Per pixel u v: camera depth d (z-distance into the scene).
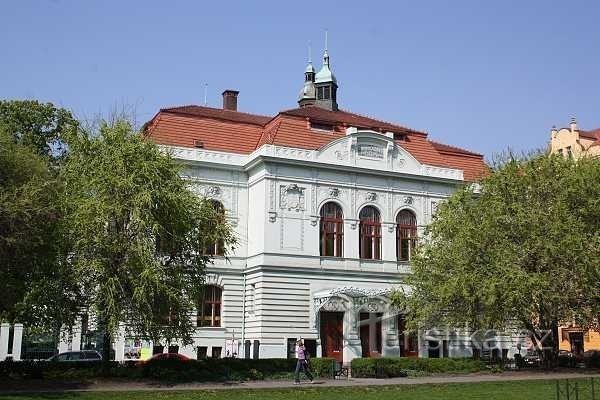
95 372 32.12
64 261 31.31
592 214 39.16
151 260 31.98
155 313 32.62
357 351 47.22
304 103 68.25
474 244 38.66
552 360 41.31
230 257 48.22
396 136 55.22
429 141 59.12
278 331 45.56
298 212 47.97
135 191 32.19
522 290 35.78
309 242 47.94
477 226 39.50
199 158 48.12
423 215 52.72
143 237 32.19
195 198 35.06
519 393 27.83
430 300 40.75
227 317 47.31
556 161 40.81
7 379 30.73
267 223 46.69
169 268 33.19
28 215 28.14
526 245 37.50
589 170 40.25
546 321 40.78
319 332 46.88
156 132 48.25
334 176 49.78
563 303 37.69
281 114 50.91
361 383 32.50
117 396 26.28
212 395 27.11
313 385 31.38
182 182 34.44
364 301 47.78
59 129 47.72
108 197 32.03
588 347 61.38
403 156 52.59
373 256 50.69
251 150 51.00
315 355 46.19
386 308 48.50
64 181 32.44
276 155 47.50
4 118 45.91
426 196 53.06
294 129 50.41
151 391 27.83
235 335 47.25
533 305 37.50
